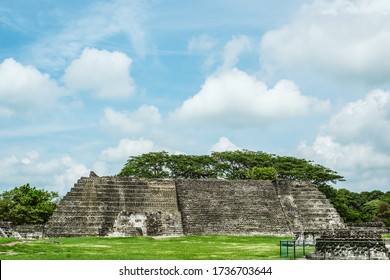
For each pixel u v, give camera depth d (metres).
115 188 70.81
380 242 31.38
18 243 44.28
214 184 75.12
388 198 117.19
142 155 112.44
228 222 70.44
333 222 73.38
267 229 70.62
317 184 105.31
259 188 75.81
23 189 83.56
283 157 113.81
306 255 34.81
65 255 35.12
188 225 69.25
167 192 73.19
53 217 66.31
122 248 44.50
